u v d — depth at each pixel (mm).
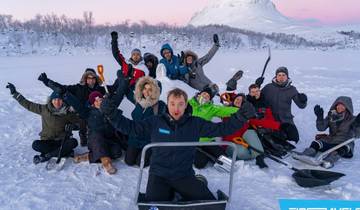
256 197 4066
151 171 3619
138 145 4820
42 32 68688
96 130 4781
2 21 72562
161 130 3516
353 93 11711
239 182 4426
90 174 4641
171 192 3658
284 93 5734
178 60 7914
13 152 5418
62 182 4422
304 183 4227
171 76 7730
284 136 5504
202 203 3328
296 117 7789
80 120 5312
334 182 4430
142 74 6367
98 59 36219
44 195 4098
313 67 24344
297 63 28594
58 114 4984
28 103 5043
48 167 4750
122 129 3461
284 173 4688
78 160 4973
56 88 4938
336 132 5203
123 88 5363
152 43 75438
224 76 16594
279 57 39562
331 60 33562
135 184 4387
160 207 3322
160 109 4805
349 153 5227
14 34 65938
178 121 3496
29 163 4992
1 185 4316
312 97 10828
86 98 5676
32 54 55719
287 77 5742
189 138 3508
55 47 63469
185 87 7305
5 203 3920
